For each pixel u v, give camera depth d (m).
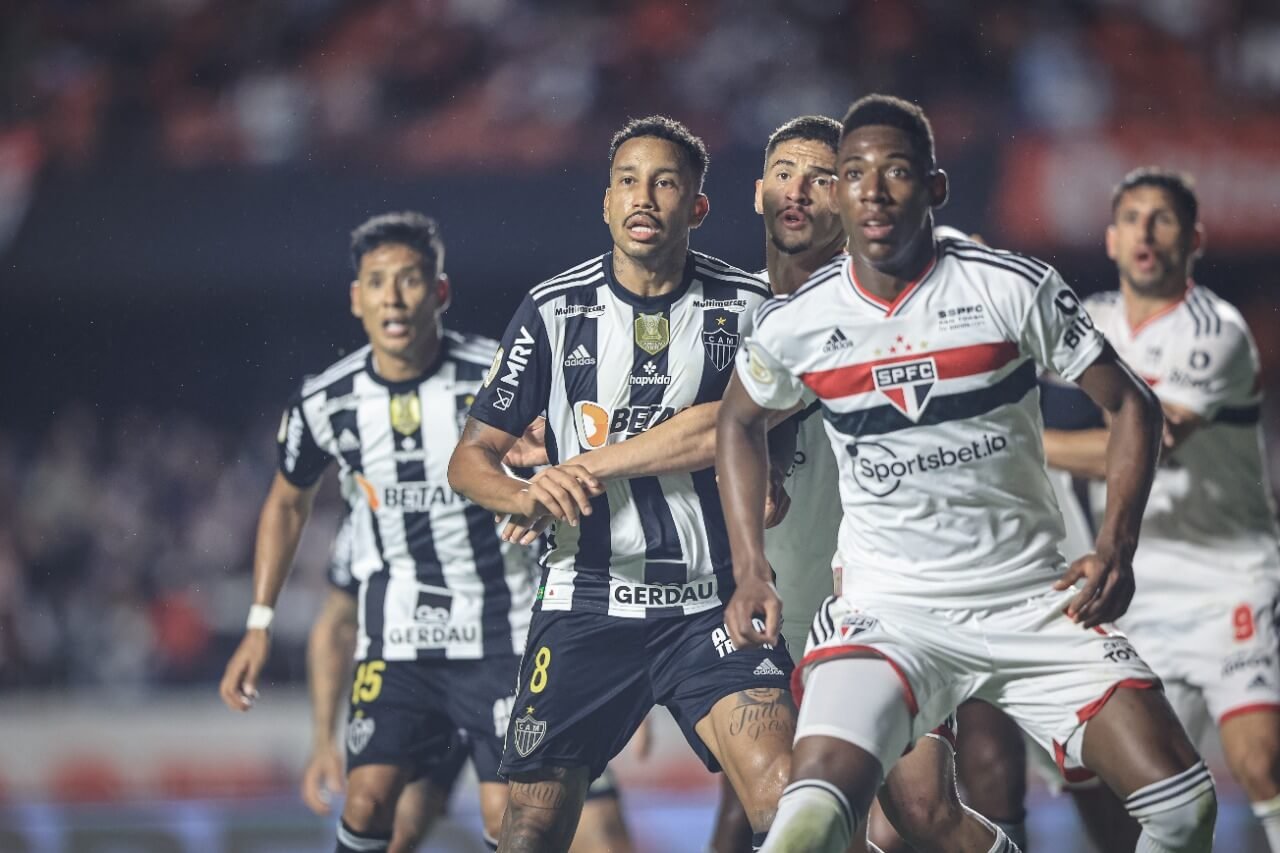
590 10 64.31
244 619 54.19
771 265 19.03
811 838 13.02
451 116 60.97
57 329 61.09
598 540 16.83
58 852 27.72
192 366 61.84
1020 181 54.62
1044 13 62.19
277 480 22.30
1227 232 55.12
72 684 54.44
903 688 14.04
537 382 17.02
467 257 57.94
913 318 14.29
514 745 16.83
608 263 17.09
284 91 63.19
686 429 16.50
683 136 16.86
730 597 16.73
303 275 58.69
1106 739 13.93
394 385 21.50
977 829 15.88
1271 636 21.72
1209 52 61.16
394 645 21.38
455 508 21.30
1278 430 57.91
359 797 20.92
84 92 64.25
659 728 38.38
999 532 14.53
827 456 18.14
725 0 63.75
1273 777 21.06
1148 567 22.41
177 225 58.81
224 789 36.19
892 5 62.69
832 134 18.36
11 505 59.53
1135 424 14.28
